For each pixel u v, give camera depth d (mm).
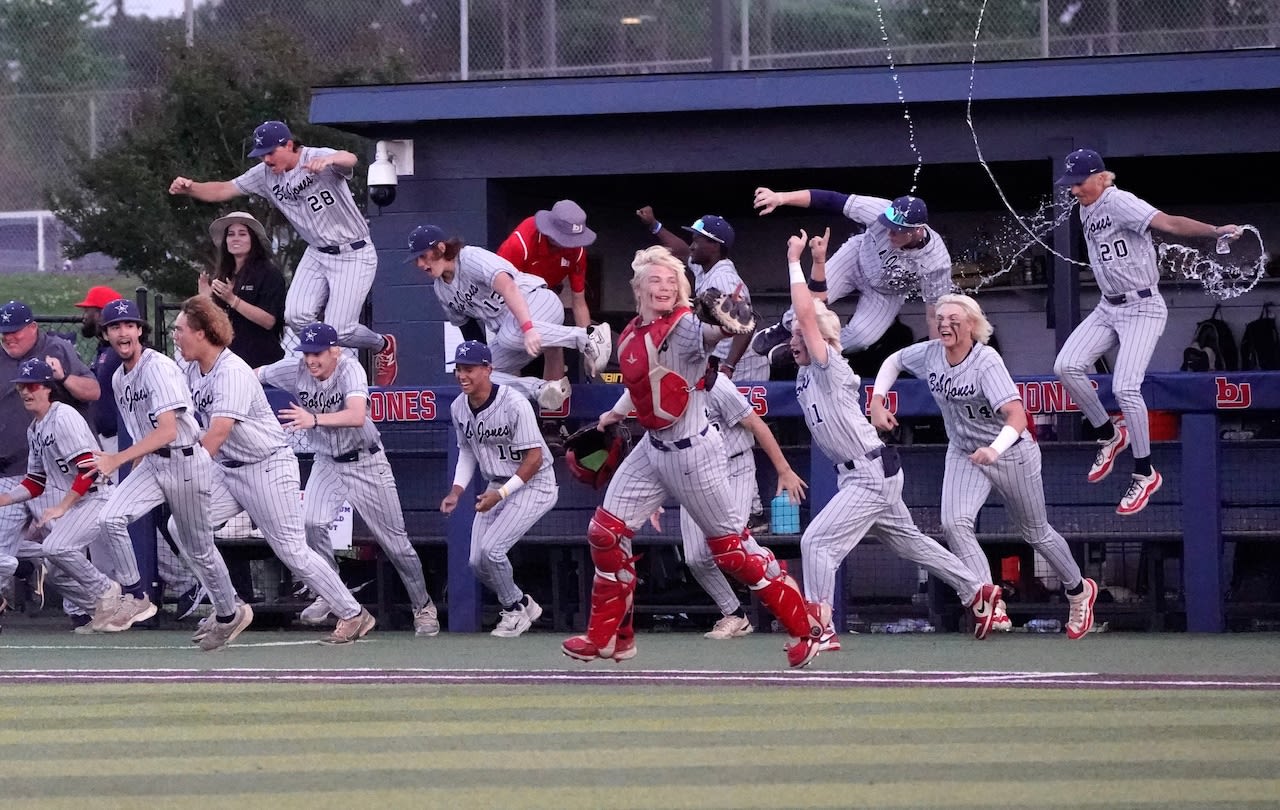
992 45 39750
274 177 32781
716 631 29422
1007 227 43562
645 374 20172
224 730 18344
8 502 31609
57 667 24938
